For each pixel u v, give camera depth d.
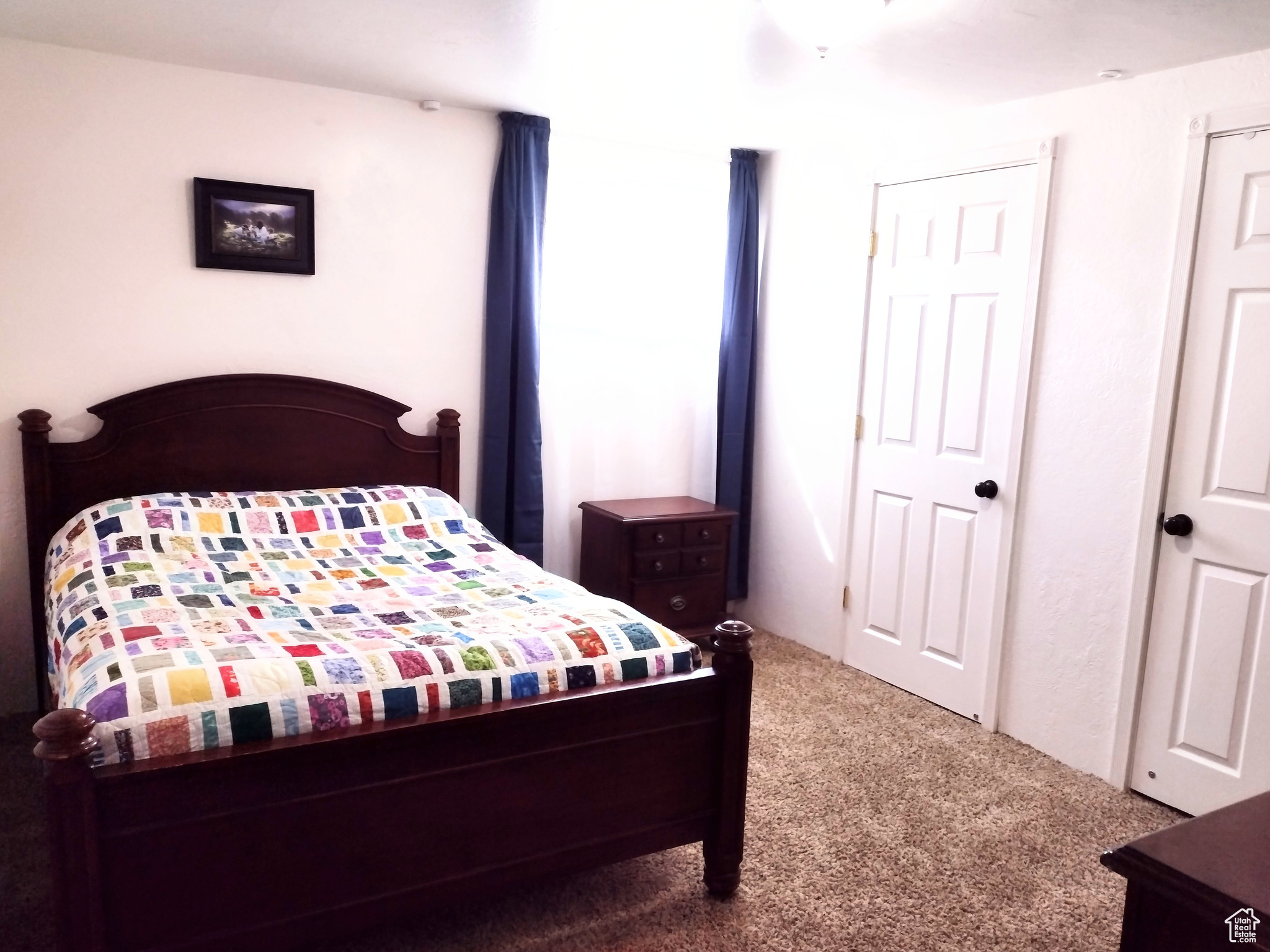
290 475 3.32
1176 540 2.62
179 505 2.91
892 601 3.56
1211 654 2.54
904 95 2.98
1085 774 2.87
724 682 2.11
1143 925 0.95
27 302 2.95
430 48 2.72
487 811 1.87
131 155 3.03
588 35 2.52
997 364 3.10
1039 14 2.18
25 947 1.88
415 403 3.59
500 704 1.87
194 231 3.14
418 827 1.79
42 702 3.00
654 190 3.94
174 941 1.60
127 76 2.99
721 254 4.13
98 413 3.02
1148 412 2.66
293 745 1.64
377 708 1.77
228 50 2.85
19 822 2.36
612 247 3.88
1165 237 2.60
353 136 3.33
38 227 2.94
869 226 3.56
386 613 2.31
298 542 2.94
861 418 3.67
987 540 3.15
